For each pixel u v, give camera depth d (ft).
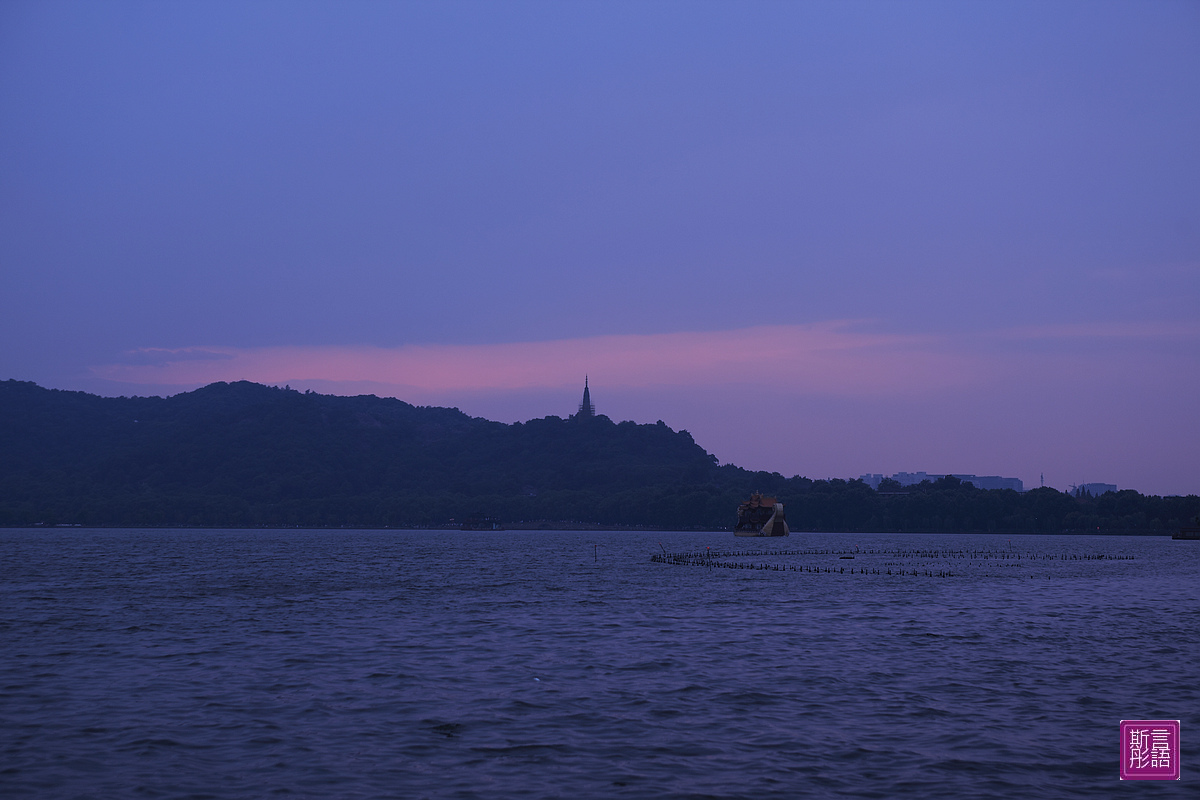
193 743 107.86
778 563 484.33
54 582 332.80
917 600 272.72
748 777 96.99
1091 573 411.34
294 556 552.00
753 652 170.19
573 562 492.13
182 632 195.31
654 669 152.56
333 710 123.44
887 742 109.40
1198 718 120.47
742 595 288.51
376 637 187.93
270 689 135.95
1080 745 108.37
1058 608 250.57
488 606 250.78
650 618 223.30
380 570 414.00
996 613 237.04
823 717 120.57
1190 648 176.35
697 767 100.22
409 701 128.57
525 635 191.62
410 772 98.27
